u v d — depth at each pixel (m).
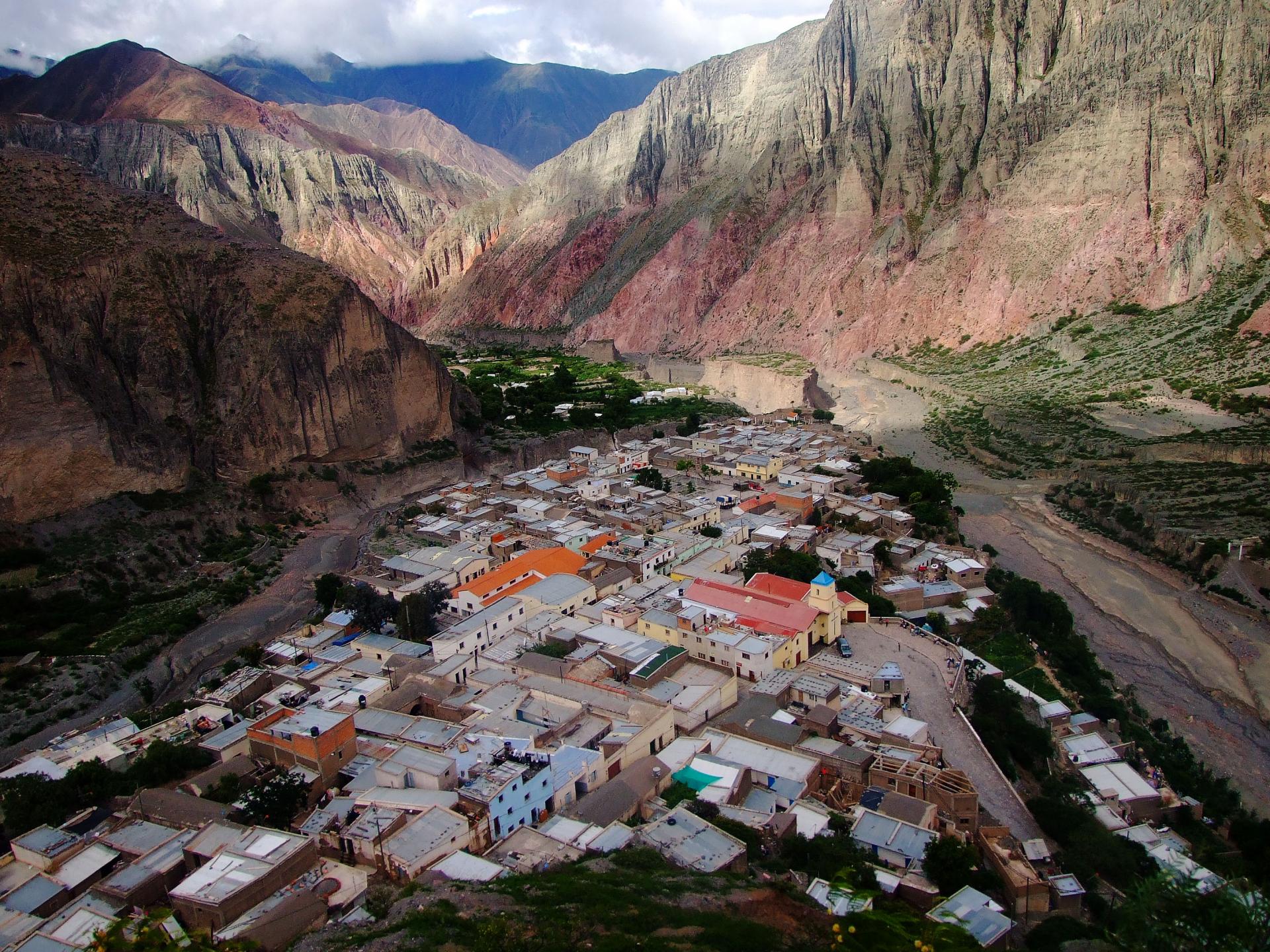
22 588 112.38
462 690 84.88
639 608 100.31
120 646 102.44
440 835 58.34
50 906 57.06
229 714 83.75
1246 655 117.19
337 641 100.94
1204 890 57.38
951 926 53.28
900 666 93.75
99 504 131.12
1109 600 134.88
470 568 116.06
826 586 98.00
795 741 74.56
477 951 45.75
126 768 76.06
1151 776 85.56
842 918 52.03
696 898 51.81
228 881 54.25
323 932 50.00
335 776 70.81
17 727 87.81
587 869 55.31
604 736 73.44
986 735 81.75
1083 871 65.75
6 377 125.12
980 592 117.81
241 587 122.06
